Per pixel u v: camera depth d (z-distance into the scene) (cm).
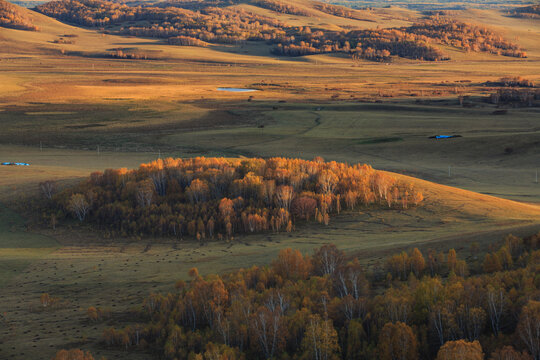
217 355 4884
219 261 8681
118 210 11788
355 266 6494
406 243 7988
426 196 11962
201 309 6106
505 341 4584
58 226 11588
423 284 5512
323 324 5078
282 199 11738
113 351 5522
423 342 4834
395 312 5266
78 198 11875
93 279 8150
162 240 10781
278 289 6147
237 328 5475
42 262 9200
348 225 10775
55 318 6538
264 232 10862
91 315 6412
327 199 11569
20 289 7800
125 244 10550
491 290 5081
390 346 4719
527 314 4469
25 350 5562
